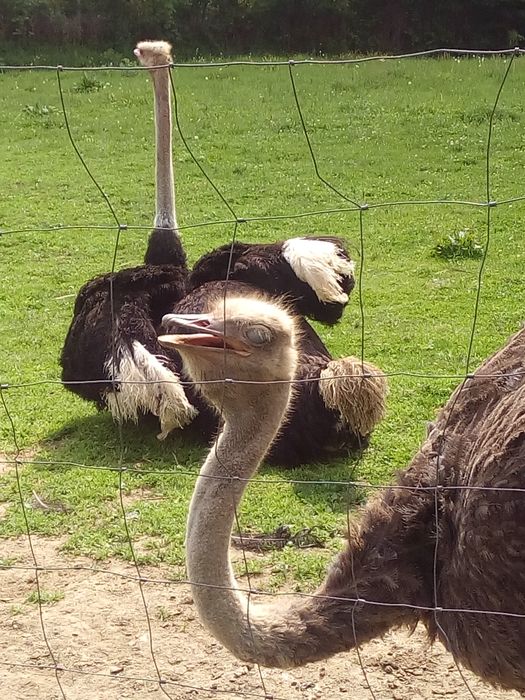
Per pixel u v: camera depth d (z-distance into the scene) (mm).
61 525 6098
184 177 16812
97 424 7566
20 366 8820
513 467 3512
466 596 3695
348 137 19562
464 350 8742
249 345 3695
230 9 40000
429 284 10820
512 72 26109
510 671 3697
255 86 25531
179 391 6836
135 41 38562
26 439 7363
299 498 6266
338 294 7398
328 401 6625
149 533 5957
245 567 5117
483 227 13094
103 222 14227
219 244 12727
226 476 3727
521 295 10312
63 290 11125
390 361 8578
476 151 17969
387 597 3844
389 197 15203
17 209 14984
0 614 5262
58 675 4793
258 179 16562
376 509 3996
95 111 23031
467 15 40312
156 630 5102
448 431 4004
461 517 3691
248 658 3672
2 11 36969
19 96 25062
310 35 40438
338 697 4582
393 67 27391
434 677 4691
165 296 7562
